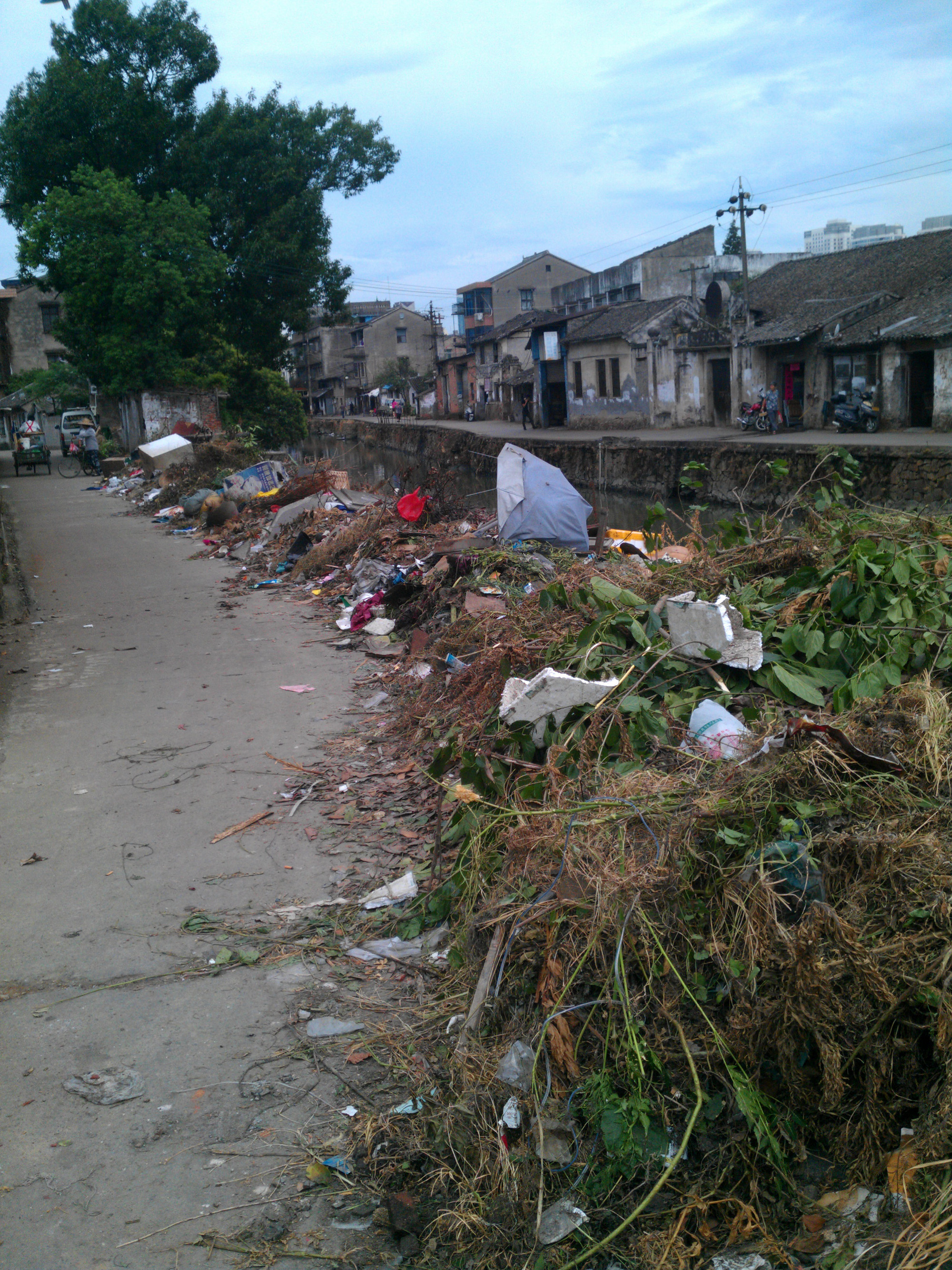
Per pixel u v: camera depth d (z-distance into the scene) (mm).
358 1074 3229
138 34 32906
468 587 8117
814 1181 2525
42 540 16859
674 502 24359
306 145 35625
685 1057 2719
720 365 31656
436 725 6016
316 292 36844
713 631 4742
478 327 65750
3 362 54844
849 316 25359
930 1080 2506
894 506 18406
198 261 32094
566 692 4559
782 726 3959
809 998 2529
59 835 5055
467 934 3574
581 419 38531
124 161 34031
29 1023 3529
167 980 3777
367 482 20375
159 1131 3002
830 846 3041
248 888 4461
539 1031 2967
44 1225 2662
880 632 4574
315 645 8758
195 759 6051
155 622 10039
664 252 48719
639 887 3057
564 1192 2609
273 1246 2596
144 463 26359
